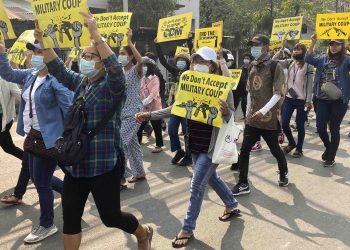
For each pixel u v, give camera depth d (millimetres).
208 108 3605
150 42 13984
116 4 15914
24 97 3912
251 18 21672
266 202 4754
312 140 8070
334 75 5891
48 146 3627
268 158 6707
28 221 4383
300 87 6566
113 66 2633
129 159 5559
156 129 7262
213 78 3627
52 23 3000
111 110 2791
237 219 4273
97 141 2795
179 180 5668
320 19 6312
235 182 5559
